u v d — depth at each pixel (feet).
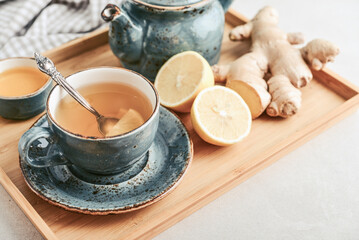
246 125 2.03
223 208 1.96
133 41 2.11
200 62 2.09
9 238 1.88
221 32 2.20
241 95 2.12
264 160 1.98
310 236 1.90
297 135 2.04
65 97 1.85
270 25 2.35
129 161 1.81
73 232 1.80
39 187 1.78
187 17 2.08
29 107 2.06
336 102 2.22
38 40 2.63
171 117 2.00
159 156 1.93
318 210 1.96
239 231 1.91
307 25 2.75
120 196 1.82
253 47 2.31
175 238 1.88
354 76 2.44
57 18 2.79
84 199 1.81
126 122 1.85
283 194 2.00
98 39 2.41
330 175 2.06
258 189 2.01
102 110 1.90
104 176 1.87
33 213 1.78
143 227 1.78
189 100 2.07
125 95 1.90
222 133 1.99
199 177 1.96
